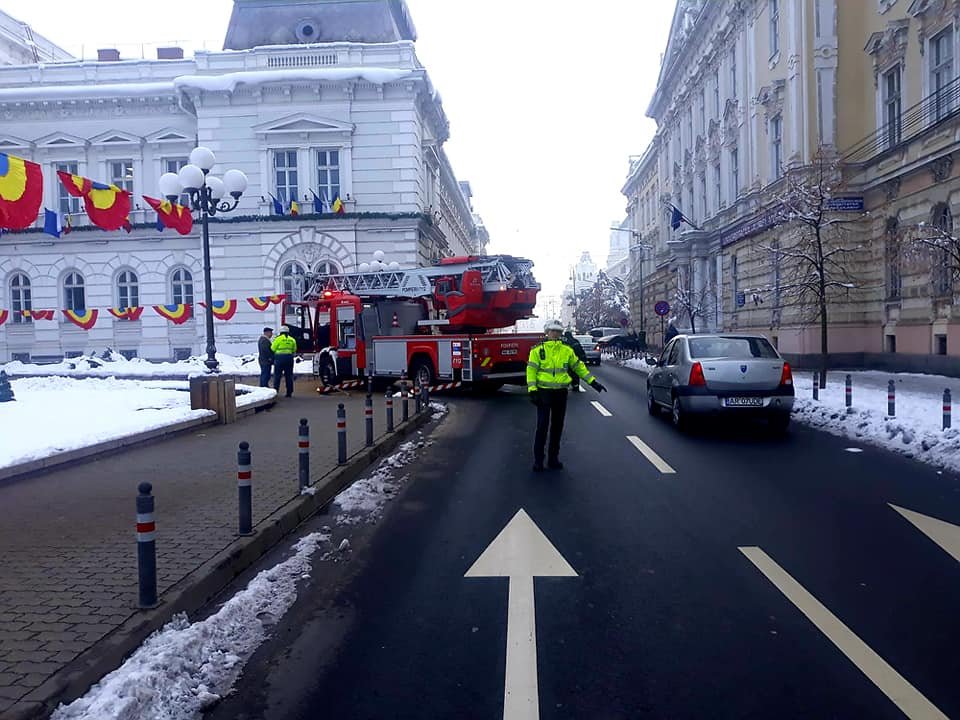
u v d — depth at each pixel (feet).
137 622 14.89
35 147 128.98
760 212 98.84
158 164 128.98
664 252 172.24
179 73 130.00
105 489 27.94
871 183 80.12
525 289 68.74
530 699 12.53
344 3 130.72
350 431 42.80
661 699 12.44
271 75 118.21
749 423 46.80
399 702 12.54
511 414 54.54
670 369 44.70
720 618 15.79
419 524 24.02
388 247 119.96
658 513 24.61
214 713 12.26
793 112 88.07
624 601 16.89
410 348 69.26
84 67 130.52
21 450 31.60
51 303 128.47
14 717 11.13
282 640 15.14
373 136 120.06
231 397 48.57
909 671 13.25
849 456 34.65
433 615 16.33
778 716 11.83
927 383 62.85
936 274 55.26
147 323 126.93
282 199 122.31
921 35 72.13
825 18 85.25
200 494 26.76
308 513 25.45
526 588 17.89
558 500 26.68
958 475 30.04
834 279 78.59
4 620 15.03
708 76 130.82
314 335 79.82
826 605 16.39
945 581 17.83
